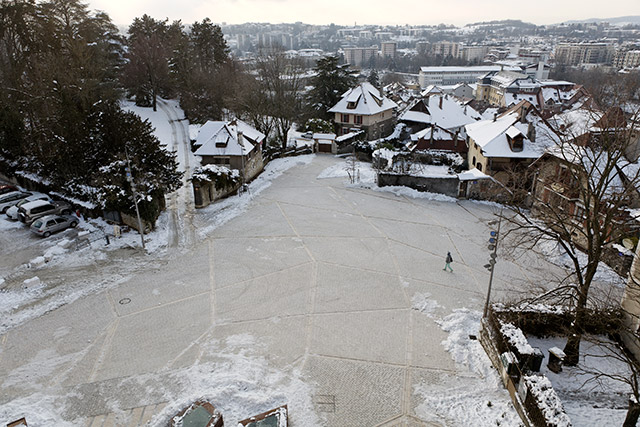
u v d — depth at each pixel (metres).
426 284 26.88
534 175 38.19
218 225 35.19
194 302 24.77
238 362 19.98
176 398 17.88
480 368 19.70
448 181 41.66
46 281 26.69
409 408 17.52
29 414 17.06
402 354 20.67
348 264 29.12
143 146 37.06
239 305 24.47
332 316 23.55
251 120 59.47
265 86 59.56
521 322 20.97
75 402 17.77
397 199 41.38
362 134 64.19
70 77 42.34
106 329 22.39
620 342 20.62
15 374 19.27
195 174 38.88
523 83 116.50
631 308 19.77
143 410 17.34
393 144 65.38
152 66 71.69
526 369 17.08
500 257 30.58
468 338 21.83
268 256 30.11
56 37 54.66
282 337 21.81
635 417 13.88
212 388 18.30
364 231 34.25
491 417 16.92
